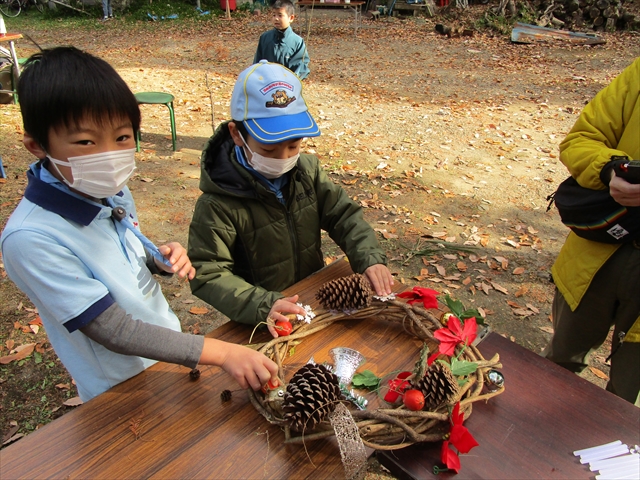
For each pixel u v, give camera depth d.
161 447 0.97
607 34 11.20
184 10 14.16
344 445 0.88
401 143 5.64
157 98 5.02
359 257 1.53
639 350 1.62
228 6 13.66
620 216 1.47
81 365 1.26
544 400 1.10
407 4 13.46
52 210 1.06
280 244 1.60
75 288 1.02
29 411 2.28
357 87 7.84
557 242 3.79
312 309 1.37
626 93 1.53
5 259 1.06
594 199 1.51
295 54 4.92
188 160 5.11
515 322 2.95
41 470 0.92
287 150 1.39
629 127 1.51
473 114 6.60
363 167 5.02
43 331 2.74
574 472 0.94
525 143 5.68
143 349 1.04
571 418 1.05
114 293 1.18
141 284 1.30
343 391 1.03
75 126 0.96
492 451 0.98
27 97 0.95
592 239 1.58
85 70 0.96
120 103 1.00
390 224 4.00
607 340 2.76
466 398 1.02
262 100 1.33
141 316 1.26
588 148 1.55
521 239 3.80
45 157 1.04
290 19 4.75
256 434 1.00
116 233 1.23
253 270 1.61
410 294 1.35
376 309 1.33
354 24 12.76
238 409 1.06
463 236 3.86
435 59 9.69
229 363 1.06
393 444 0.96
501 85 7.97
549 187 4.66
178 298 3.07
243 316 1.32
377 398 1.09
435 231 3.91
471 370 1.04
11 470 0.92
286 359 1.20
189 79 8.09
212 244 1.46
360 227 1.62
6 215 3.90
